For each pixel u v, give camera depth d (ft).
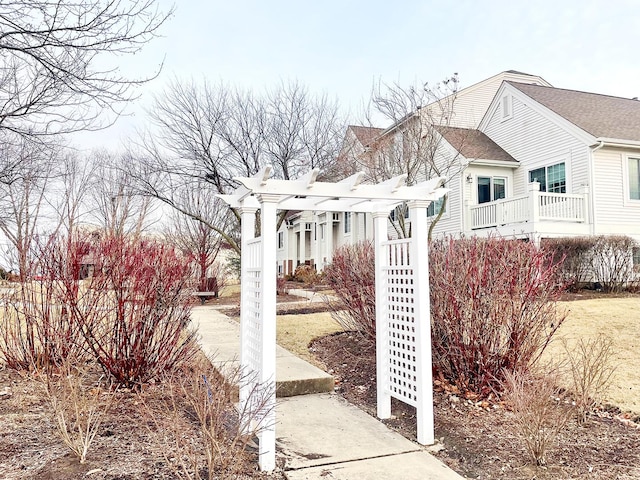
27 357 16.07
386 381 14.71
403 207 45.39
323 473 10.56
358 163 44.80
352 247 31.65
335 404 16.01
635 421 13.76
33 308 16.02
